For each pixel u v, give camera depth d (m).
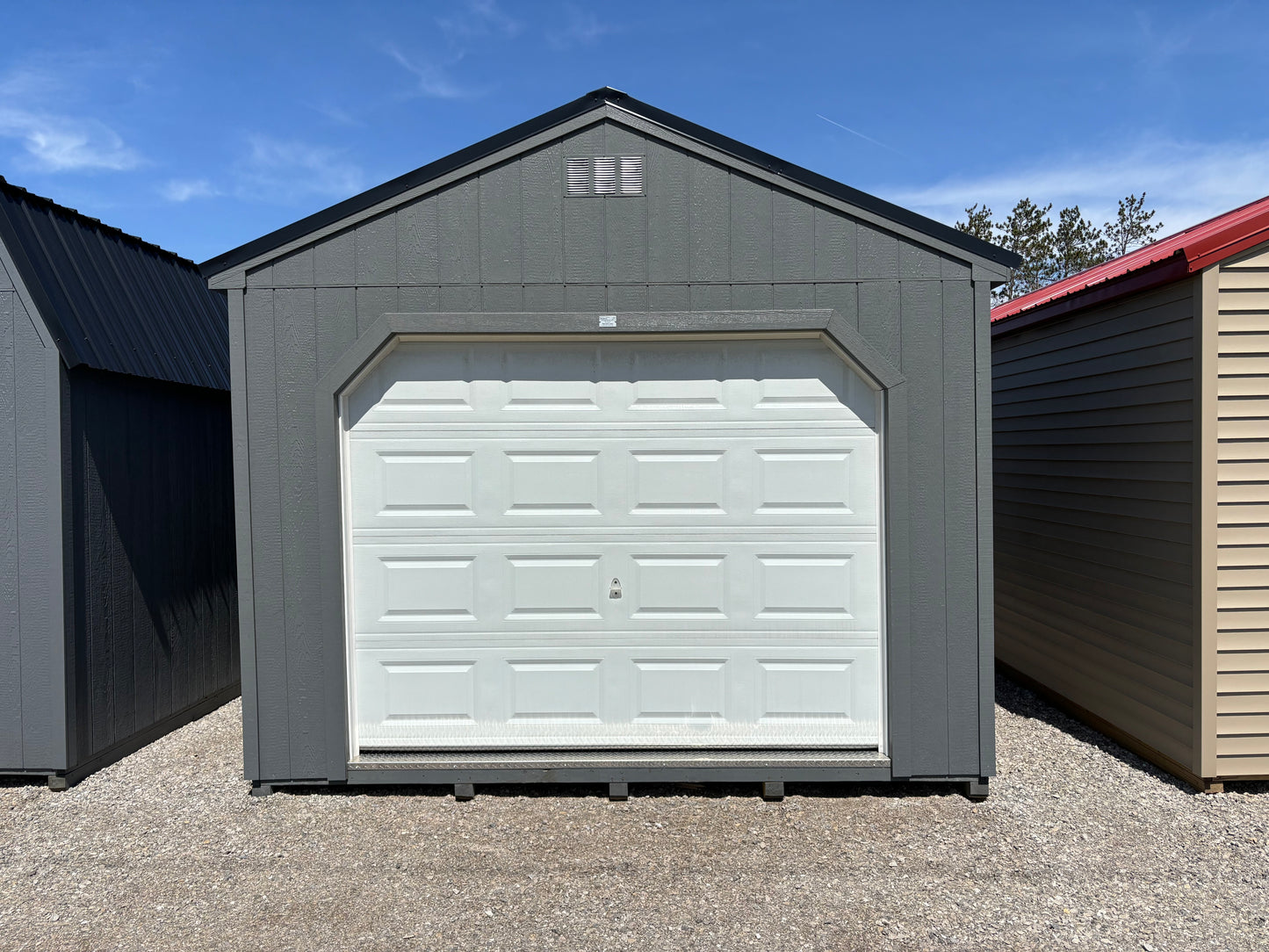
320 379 4.49
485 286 4.48
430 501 4.62
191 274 7.14
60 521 4.73
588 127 4.50
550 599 4.64
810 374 4.62
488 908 3.39
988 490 4.44
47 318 4.73
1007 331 6.96
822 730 4.61
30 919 3.35
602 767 4.43
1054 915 3.32
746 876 3.65
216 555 6.54
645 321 4.48
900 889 3.53
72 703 4.79
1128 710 5.24
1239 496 4.52
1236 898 3.43
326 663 4.50
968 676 4.45
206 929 3.27
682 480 4.64
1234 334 4.50
